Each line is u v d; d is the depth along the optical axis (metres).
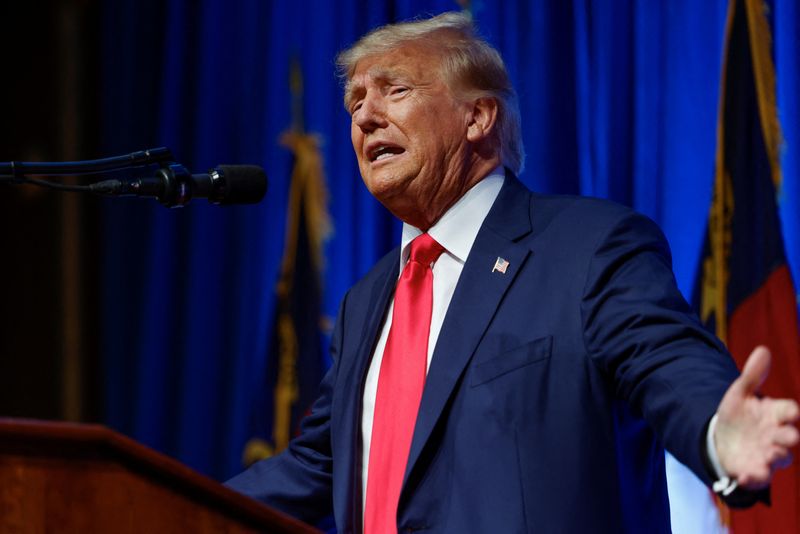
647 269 5.17
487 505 5.01
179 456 13.08
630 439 5.33
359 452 5.85
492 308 5.47
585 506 4.98
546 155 11.48
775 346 10.26
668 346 4.71
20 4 14.49
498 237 5.78
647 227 5.51
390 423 5.65
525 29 11.73
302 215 12.85
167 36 13.64
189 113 13.52
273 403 12.74
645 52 11.17
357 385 5.97
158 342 13.33
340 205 12.70
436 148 6.03
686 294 10.70
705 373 4.40
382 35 6.30
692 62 10.91
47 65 14.41
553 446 5.06
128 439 3.74
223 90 13.38
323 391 6.65
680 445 4.23
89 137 14.25
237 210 13.16
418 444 5.29
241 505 3.84
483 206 6.08
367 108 6.12
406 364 5.76
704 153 10.78
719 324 10.51
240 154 13.22
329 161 12.80
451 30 6.29
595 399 5.11
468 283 5.65
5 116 14.47
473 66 6.20
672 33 11.03
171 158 5.47
